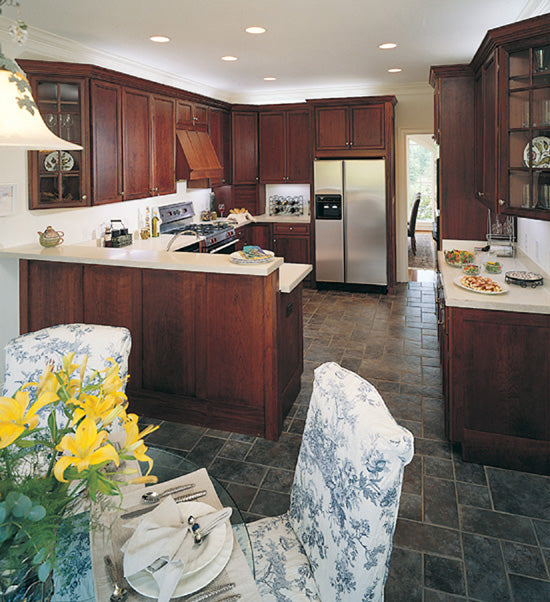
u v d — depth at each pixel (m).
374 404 1.40
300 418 3.37
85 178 4.08
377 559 1.28
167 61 4.93
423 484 2.65
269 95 7.07
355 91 6.76
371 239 6.64
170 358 3.27
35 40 3.83
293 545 1.57
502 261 4.03
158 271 3.21
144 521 1.24
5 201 3.71
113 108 4.32
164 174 5.20
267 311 3.01
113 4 3.26
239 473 2.75
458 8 3.47
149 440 3.10
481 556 2.13
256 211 7.34
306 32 3.99
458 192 4.51
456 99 4.39
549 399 2.68
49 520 0.92
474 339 2.75
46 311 3.52
